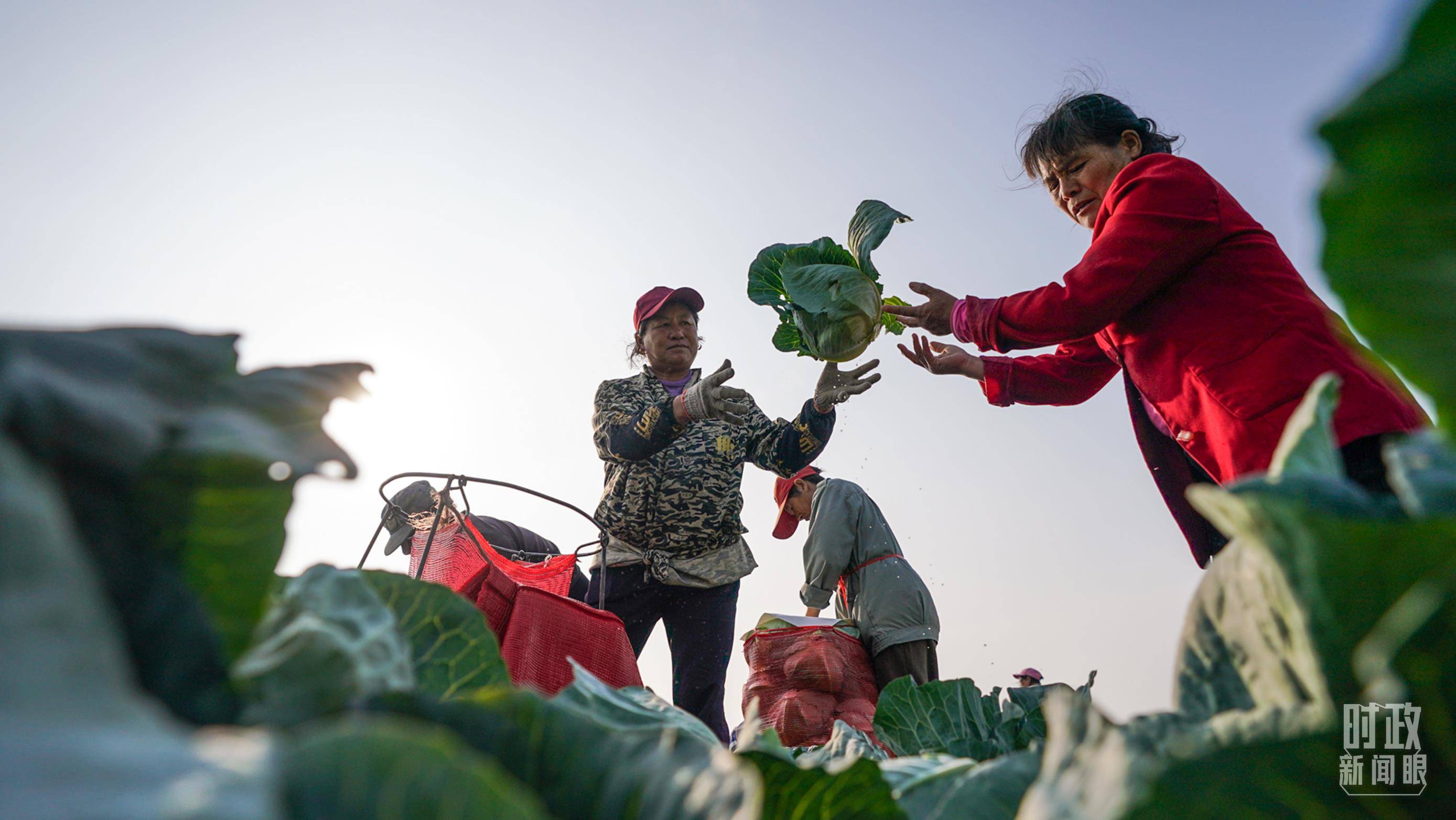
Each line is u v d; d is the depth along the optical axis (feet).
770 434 16.72
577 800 1.60
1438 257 0.88
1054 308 9.95
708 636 16.02
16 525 1.05
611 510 16.22
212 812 0.89
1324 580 1.19
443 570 14.55
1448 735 1.10
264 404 1.65
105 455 1.37
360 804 1.02
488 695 1.71
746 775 1.51
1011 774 2.23
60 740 0.92
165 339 1.62
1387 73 0.87
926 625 16.75
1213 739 1.36
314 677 1.88
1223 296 9.29
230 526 1.55
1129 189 10.09
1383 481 7.63
